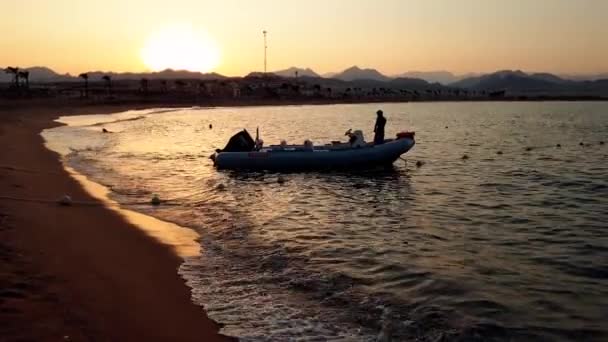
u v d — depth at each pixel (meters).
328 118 70.62
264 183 19.95
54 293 7.97
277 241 11.68
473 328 7.41
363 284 9.09
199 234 12.30
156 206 15.34
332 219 13.92
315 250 11.03
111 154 28.17
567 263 10.36
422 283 9.12
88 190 17.19
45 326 6.86
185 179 20.39
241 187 18.95
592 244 11.72
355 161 22.92
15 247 10.02
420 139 40.28
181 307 8.01
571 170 23.83
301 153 22.55
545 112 96.94
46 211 13.63
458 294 8.66
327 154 22.62
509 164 25.88
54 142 33.78
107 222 13.04
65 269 9.16
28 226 11.73
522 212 15.01
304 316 7.83
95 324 7.11
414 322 7.60
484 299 8.45
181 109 98.44
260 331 7.32
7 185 16.44
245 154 22.59
